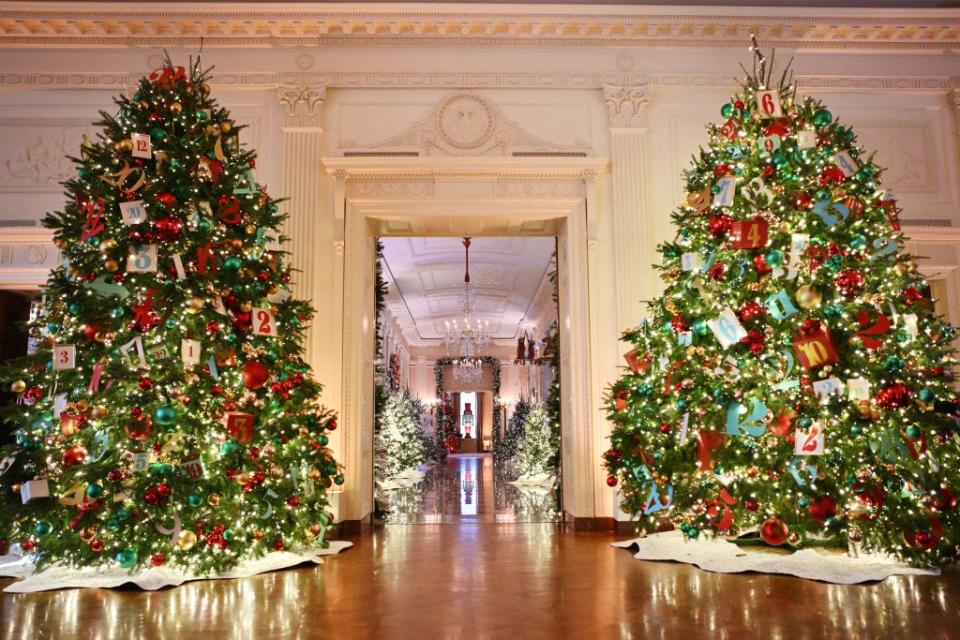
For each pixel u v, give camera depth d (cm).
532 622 317
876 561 435
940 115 741
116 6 682
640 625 311
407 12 694
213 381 440
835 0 712
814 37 727
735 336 457
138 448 405
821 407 450
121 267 425
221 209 451
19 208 696
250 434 433
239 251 465
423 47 720
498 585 400
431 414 2408
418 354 2486
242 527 447
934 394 434
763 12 703
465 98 715
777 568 427
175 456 422
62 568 428
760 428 463
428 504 874
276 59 713
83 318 414
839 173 473
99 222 418
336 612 337
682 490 509
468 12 695
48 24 694
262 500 457
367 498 695
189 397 426
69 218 438
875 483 429
